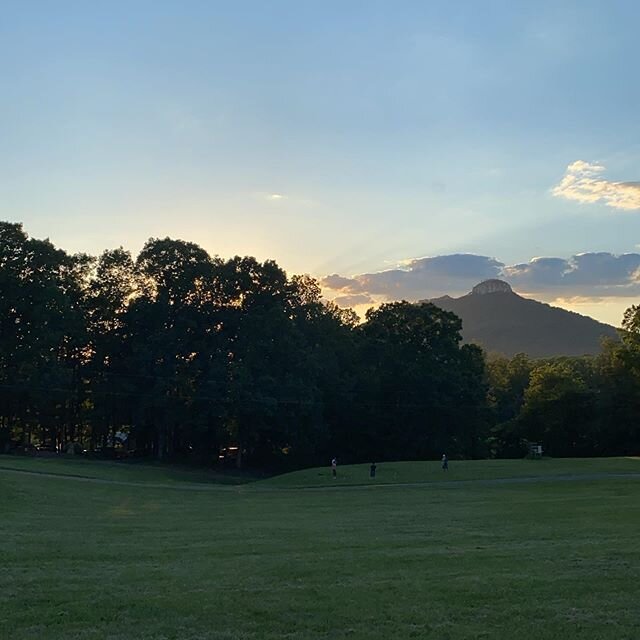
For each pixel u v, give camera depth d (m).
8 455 61.69
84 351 76.69
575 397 84.31
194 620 9.30
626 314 63.25
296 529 21.48
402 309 83.94
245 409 69.50
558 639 8.46
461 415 78.81
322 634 8.69
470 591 10.83
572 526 20.98
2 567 13.38
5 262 68.25
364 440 80.69
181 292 76.56
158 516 27.16
